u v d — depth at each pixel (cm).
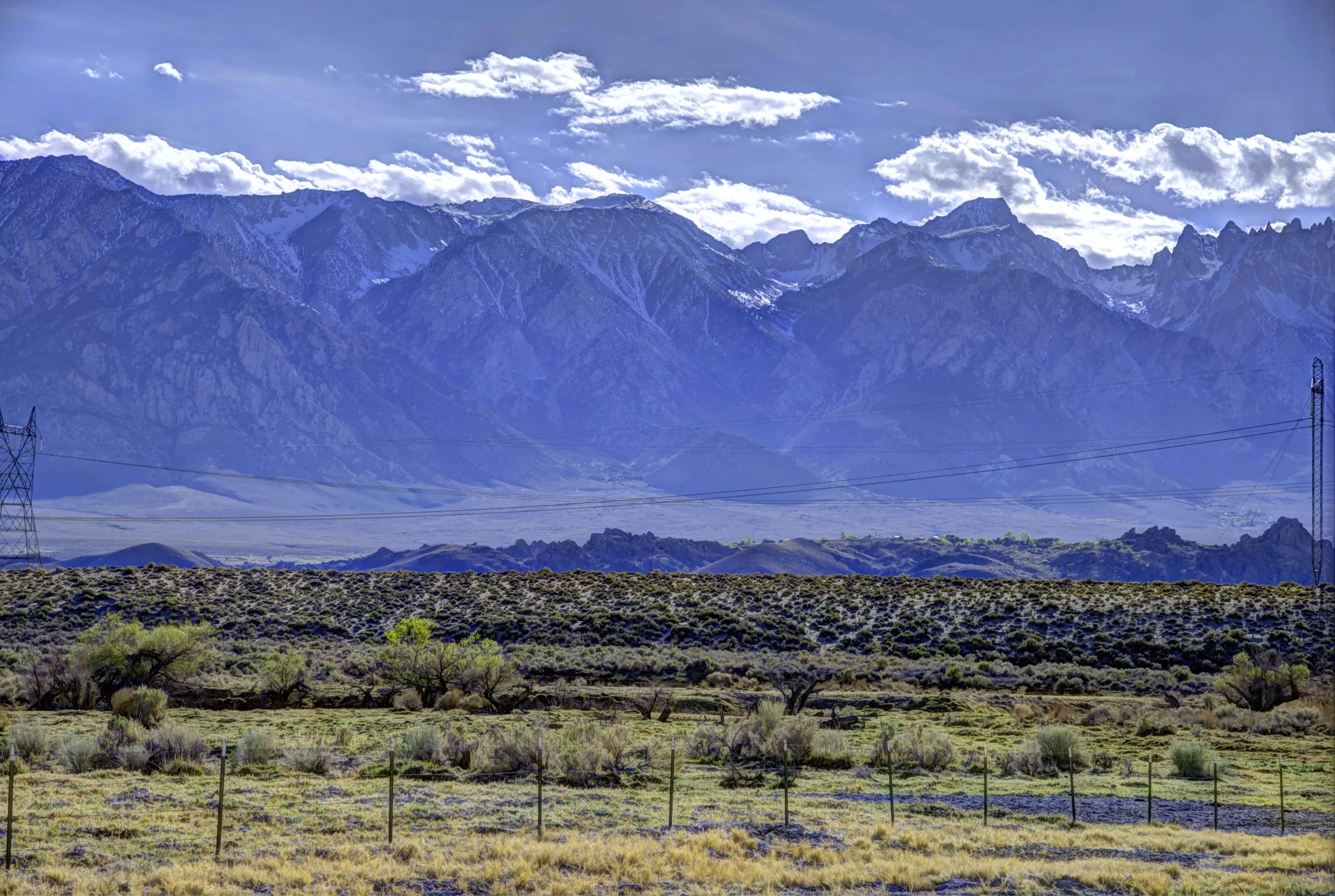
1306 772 7088
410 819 5256
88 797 5531
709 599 16750
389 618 15675
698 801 5822
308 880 4228
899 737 7606
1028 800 6069
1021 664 13775
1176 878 4447
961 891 4291
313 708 9775
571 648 14100
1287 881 4375
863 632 14925
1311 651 13400
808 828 5241
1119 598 16112
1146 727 8819
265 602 16238
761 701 8900
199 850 4691
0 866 4384
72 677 9612
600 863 4481
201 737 6819
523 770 6512
